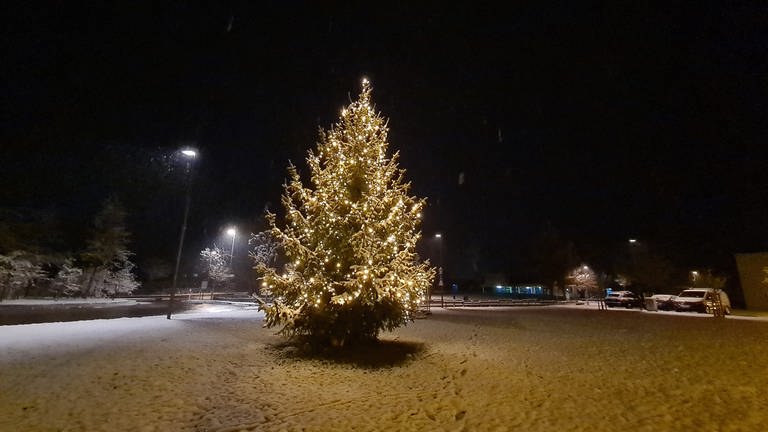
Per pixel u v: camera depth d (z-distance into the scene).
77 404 6.64
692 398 7.11
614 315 26.66
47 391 7.25
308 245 11.69
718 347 12.80
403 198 11.96
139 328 16.00
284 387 7.86
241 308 31.92
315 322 10.91
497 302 44.50
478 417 6.20
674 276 51.22
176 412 6.38
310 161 11.88
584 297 57.56
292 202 11.87
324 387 7.89
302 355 10.77
